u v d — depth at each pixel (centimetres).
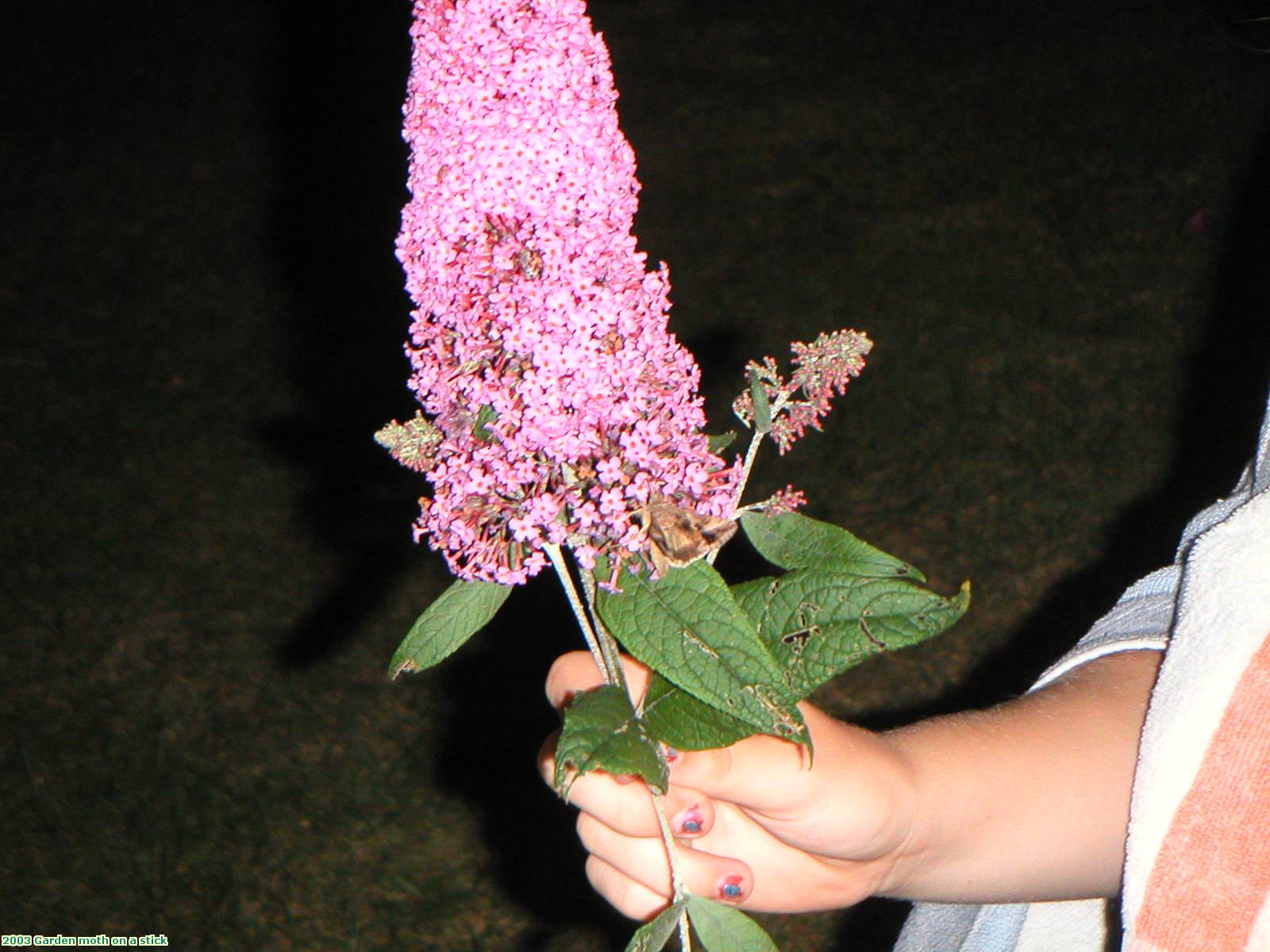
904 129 806
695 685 98
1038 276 621
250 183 793
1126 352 553
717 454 107
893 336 578
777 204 720
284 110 886
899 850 111
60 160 842
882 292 617
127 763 395
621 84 916
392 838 365
